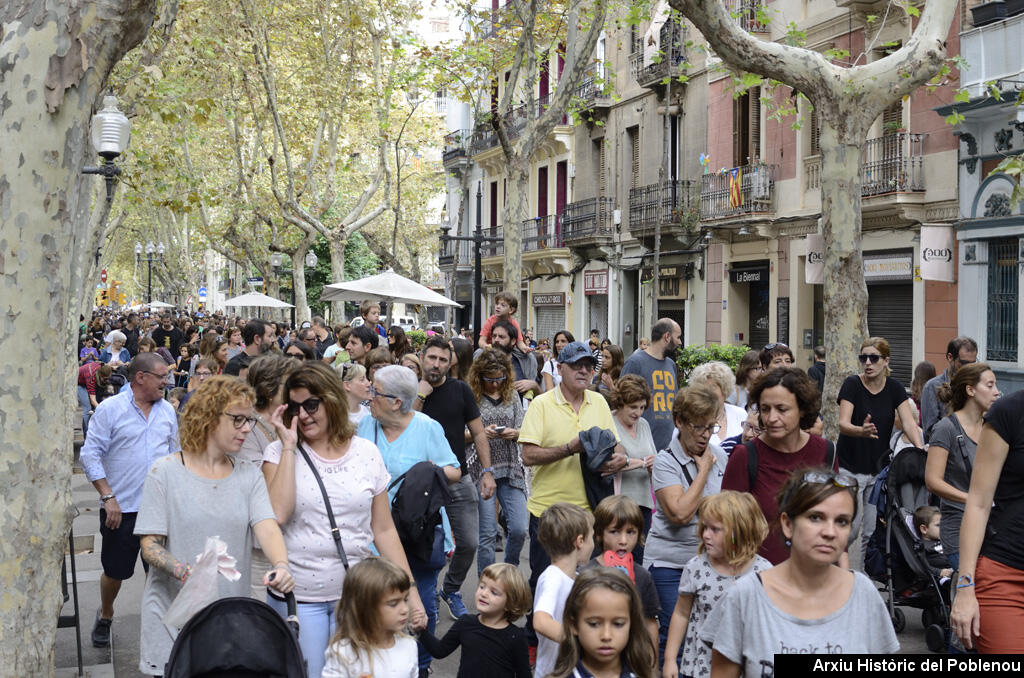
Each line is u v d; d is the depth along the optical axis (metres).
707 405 5.73
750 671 3.35
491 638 5.18
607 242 32.34
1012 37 17.27
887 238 20.91
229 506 4.83
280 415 5.09
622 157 31.81
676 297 28.84
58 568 4.41
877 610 3.37
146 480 4.85
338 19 29.05
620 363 11.01
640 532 5.34
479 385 8.59
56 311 4.33
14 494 4.25
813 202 23.14
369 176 41.81
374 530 5.32
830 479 3.29
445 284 49.44
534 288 39.22
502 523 11.24
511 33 22.61
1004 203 17.78
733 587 3.46
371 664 4.45
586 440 6.70
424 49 23.72
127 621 8.16
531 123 19.52
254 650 4.05
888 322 21.25
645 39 29.64
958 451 6.25
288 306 34.09
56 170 4.27
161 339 27.00
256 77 29.64
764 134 24.88
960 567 4.65
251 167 36.12
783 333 24.16
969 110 17.94
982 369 6.21
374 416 6.33
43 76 4.21
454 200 49.09
